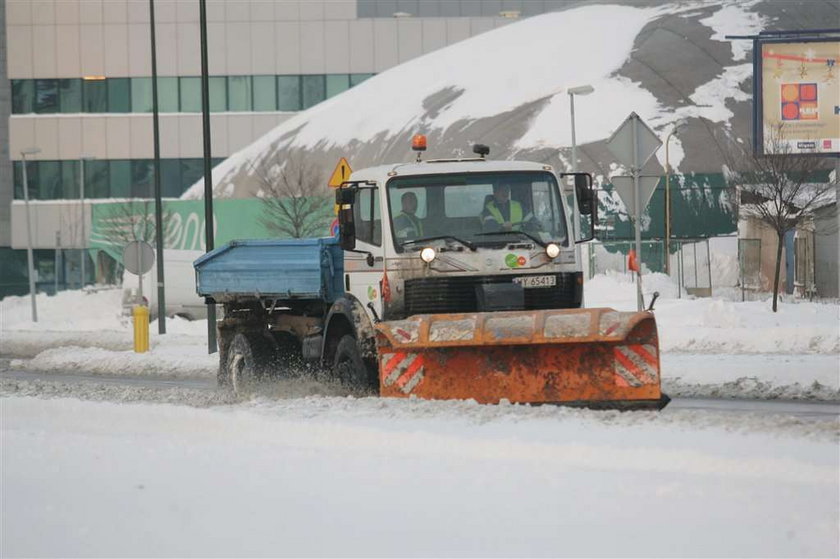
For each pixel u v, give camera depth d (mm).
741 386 52625
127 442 35875
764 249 153000
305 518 23922
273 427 36000
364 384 43438
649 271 151750
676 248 152125
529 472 27781
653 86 194125
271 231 195125
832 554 19875
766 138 106375
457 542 21578
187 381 69250
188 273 136125
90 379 72000
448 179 42750
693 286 146500
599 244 153500
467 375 38375
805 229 142375
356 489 26609
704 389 53250
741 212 153750
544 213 43000
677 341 78250
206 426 38250
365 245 43844
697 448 29141
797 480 26281
